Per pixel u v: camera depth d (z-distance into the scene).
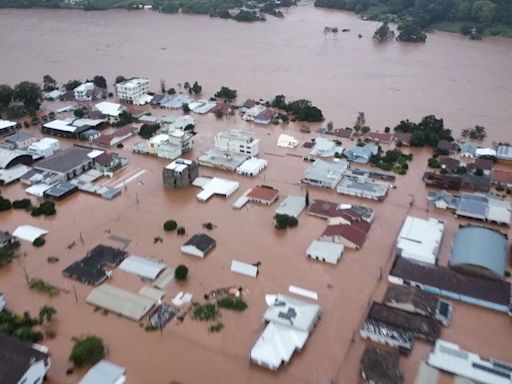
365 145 82.44
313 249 55.47
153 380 40.00
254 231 60.31
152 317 46.47
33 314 46.78
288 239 58.75
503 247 54.78
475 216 62.16
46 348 42.47
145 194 68.88
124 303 47.47
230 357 42.38
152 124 90.31
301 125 93.44
